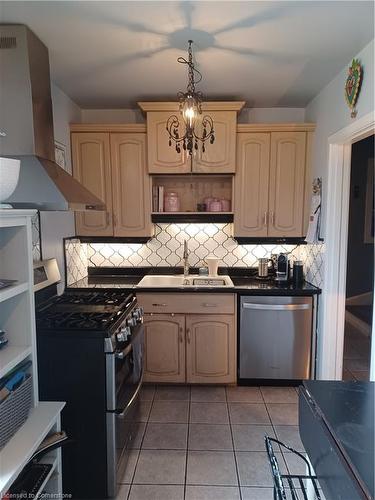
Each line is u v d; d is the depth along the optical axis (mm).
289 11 1653
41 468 1424
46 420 1420
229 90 2752
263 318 2797
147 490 1840
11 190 1336
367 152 4910
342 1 1571
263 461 2049
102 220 3027
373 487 867
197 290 2781
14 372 1399
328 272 2609
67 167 2885
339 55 2123
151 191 3027
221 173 2945
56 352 1746
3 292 1271
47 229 2488
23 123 1798
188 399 2736
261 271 3131
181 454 2111
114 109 3240
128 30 1821
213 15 1687
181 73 2400
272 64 2256
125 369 1990
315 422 1207
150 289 2795
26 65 1774
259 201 2992
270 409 2584
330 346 2658
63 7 1604
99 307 2172
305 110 3205
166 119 2879
